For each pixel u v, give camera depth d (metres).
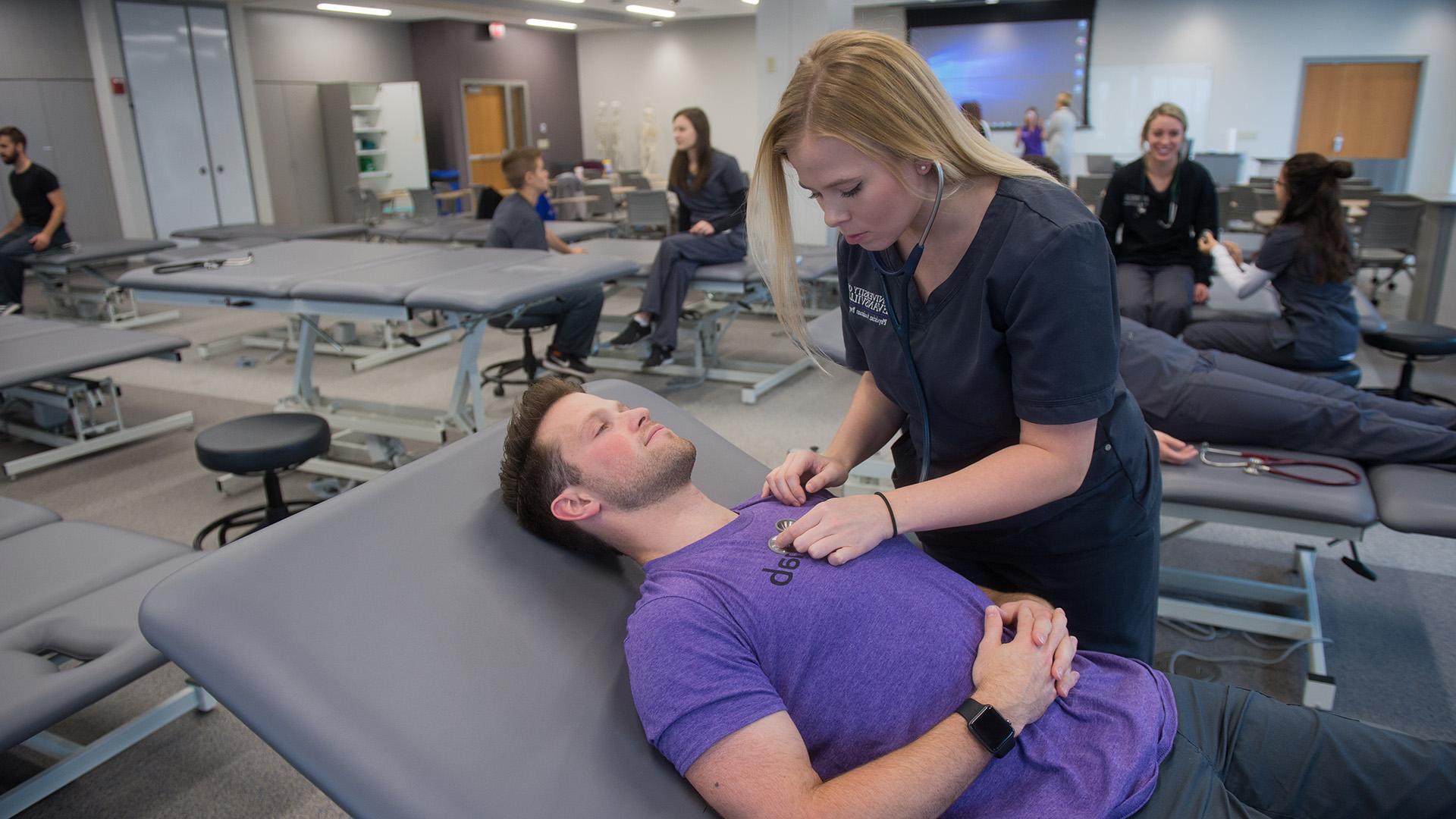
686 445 1.23
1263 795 1.13
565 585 1.19
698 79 14.02
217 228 6.82
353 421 3.23
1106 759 1.00
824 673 1.01
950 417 1.21
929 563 1.14
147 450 3.71
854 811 0.84
